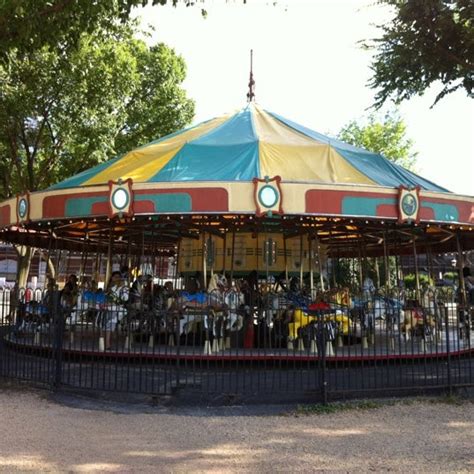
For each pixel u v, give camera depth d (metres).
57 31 11.22
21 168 23.83
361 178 12.21
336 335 11.26
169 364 10.23
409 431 6.58
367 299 12.62
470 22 13.45
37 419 7.02
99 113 20.58
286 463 5.40
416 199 11.24
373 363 10.77
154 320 10.96
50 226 14.74
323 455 5.67
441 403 7.98
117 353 9.50
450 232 15.06
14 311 12.12
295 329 11.48
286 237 13.91
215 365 9.42
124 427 6.70
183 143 13.17
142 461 5.41
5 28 10.81
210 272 13.63
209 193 10.40
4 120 20.20
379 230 15.08
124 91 20.78
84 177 13.35
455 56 14.14
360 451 5.81
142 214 10.62
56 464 5.29
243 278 13.66
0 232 16.41
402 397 8.25
